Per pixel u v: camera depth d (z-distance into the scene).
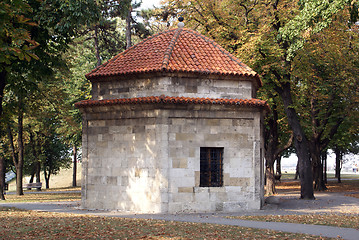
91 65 46.84
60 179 78.94
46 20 23.00
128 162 22.25
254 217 19.66
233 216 20.02
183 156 21.62
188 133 21.80
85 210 22.59
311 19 23.38
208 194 21.80
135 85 22.59
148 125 21.78
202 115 21.94
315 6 22.84
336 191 43.84
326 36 31.77
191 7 34.31
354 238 14.23
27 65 25.30
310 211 23.50
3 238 13.70
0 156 46.62
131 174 22.09
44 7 22.62
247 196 22.41
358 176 87.88
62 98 38.62
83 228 15.67
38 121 47.12
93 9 23.41
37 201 30.33
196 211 21.50
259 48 30.92
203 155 22.16
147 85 22.20
